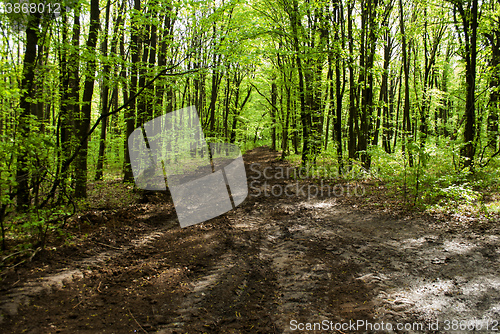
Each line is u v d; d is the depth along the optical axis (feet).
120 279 11.80
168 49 25.73
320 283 11.32
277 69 46.42
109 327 8.62
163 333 8.44
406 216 18.07
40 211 13.51
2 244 12.42
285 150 60.13
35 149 12.85
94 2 21.77
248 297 10.62
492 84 29.45
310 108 42.88
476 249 12.39
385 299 9.79
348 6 33.19
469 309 8.75
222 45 19.20
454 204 18.30
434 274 11.00
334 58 33.50
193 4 19.56
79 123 23.52
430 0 33.50
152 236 17.34
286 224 19.57
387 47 42.73
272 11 36.76
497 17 29.66
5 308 8.86
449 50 44.01
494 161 25.76
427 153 19.43
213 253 14.64
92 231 17.38
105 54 19.93
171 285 11.39
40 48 15.05
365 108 34.83
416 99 43.14
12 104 13.03
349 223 18.51
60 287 10.73
